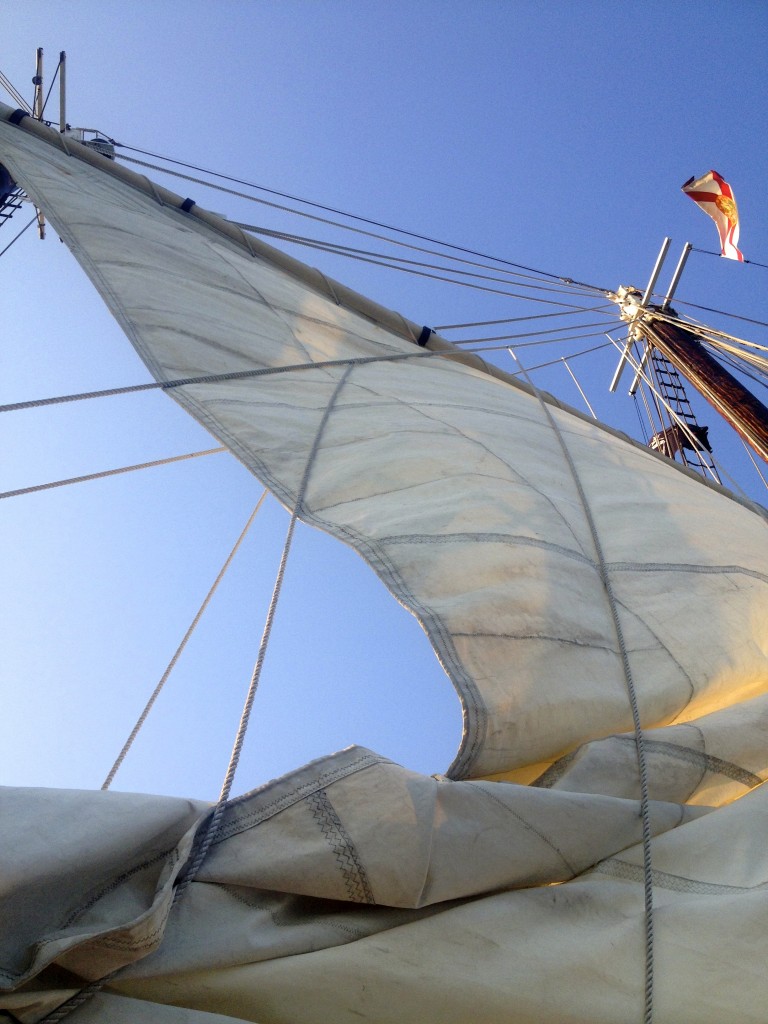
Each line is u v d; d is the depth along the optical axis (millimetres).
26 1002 1907
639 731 3232
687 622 4051
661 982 2229
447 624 3400
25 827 2059
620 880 2600
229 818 2414
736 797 3258
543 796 2664
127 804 2236
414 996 2123
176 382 5090
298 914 2344
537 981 2186
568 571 4062
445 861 2424
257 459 4664
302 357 6617
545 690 3322
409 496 4449
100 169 9234
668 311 15023
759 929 2342
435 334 8523
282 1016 2080
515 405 6738
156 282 6781
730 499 6215
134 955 1975
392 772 2539
